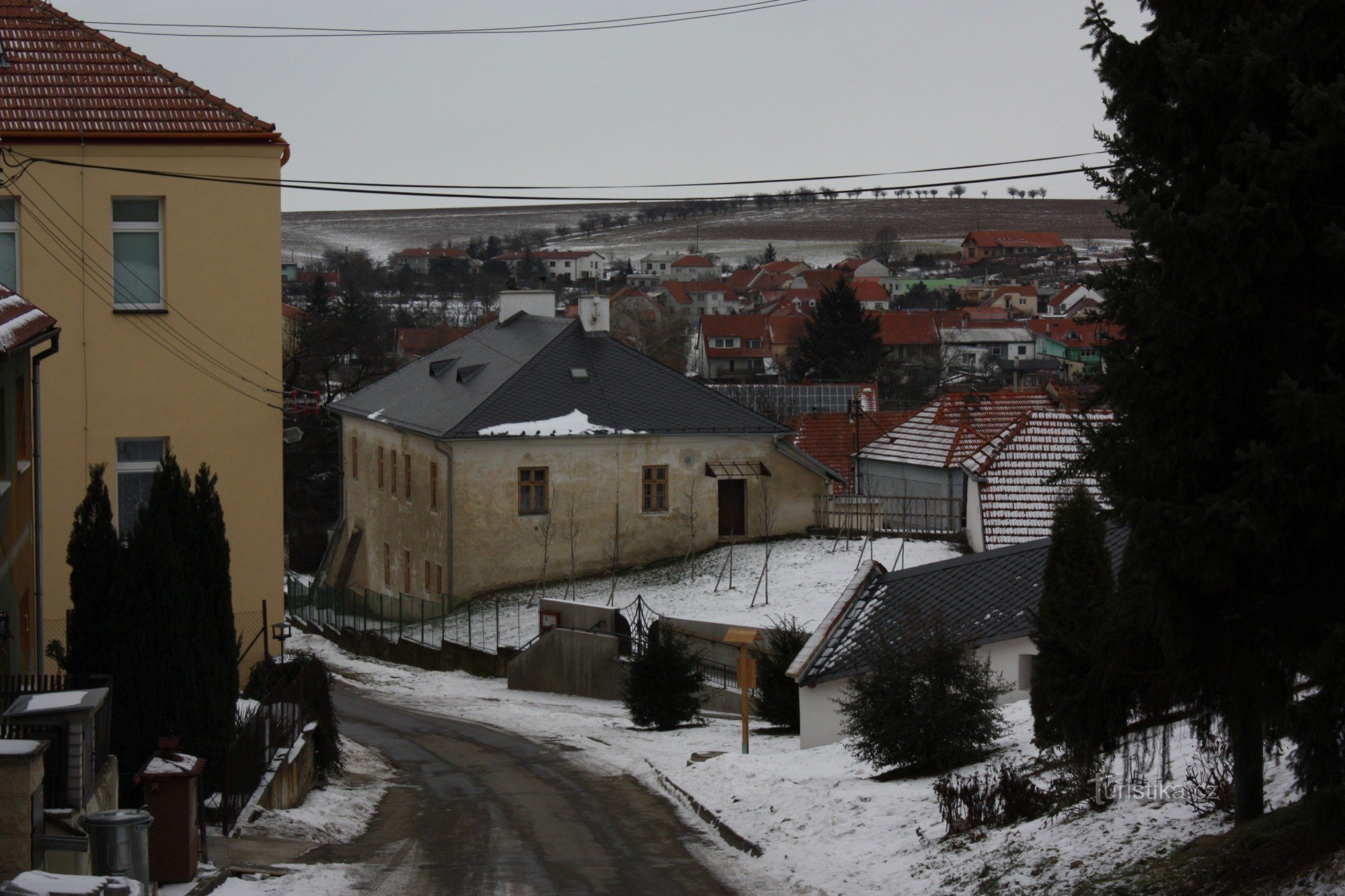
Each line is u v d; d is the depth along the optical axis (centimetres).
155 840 1144
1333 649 794
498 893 1264
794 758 1983
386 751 2381
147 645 1385
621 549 4250
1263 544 815
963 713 1677
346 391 6919
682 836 1603
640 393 4394
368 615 4591
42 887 834
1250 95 831
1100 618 1026
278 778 1608
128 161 2186
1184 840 1087
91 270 2186
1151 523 848
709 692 2939
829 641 2189
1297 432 782
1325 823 838
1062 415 3841
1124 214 946
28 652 1712
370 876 1320
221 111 2234
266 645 2189
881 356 10000
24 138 2131
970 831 1334
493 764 2239
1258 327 852
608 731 2634
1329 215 812
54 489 2188
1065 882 1082
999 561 2241
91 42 2286
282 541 2289
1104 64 921
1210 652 906
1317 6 806
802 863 1390
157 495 1421
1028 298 18962
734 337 13512
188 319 2236
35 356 1684
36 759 966
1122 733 1027
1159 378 890
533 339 4662
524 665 3453
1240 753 1041
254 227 2252
